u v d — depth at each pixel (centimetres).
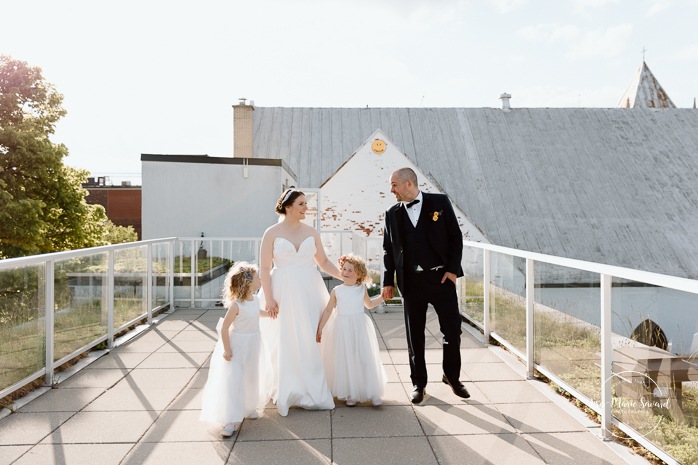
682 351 262
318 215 1470
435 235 405
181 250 874
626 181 2803
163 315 780
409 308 416
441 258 408
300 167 2823
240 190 1280
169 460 305
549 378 439
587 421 363
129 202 3638
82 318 523
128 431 349
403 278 412
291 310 397
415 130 3028
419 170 2078
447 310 412
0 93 1508
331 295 409
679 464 270
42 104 1584
